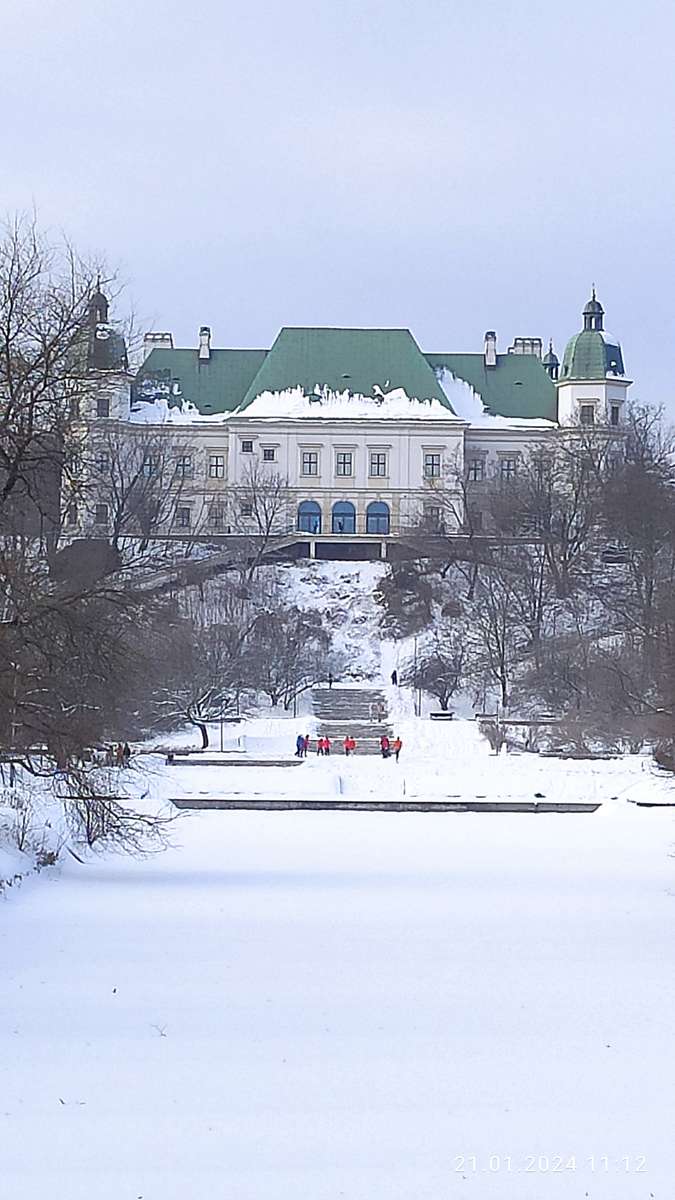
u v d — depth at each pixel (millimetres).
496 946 35562
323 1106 21375
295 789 82812
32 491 41094
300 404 185000
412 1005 28516
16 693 42219
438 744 103938
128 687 48500
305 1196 17500
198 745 101000
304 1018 27203
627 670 96375
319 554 166250
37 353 40094
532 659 118375
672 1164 18766
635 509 130250
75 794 46875
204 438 185375
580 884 48344
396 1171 18438
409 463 184375
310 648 133875
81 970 31875
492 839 63812
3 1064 23562
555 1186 17922
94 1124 20328
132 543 87250
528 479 153250
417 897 44781
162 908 41594
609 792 82875
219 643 115250
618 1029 26516
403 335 190750
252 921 39375
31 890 44625
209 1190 17719
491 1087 22500
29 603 41469
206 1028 26312
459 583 148750
